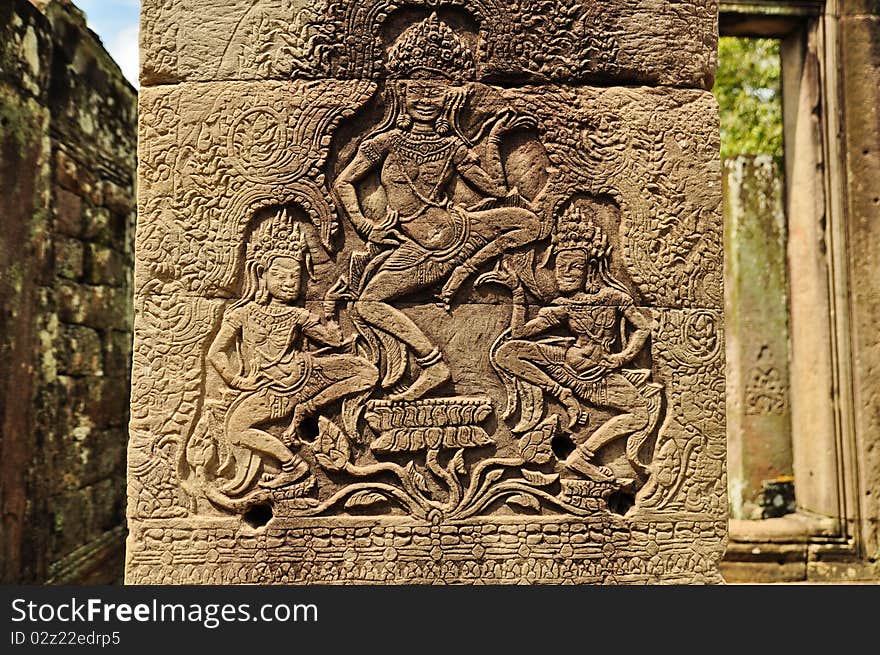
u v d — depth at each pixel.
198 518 2.99
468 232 3.12
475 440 3.05
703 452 3.11
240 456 3.02
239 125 3.08
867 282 5.52
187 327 3.03
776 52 10.86
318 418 3.04
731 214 7.04
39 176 4.95
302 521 3.01
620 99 3.17
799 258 5.96
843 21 5.62
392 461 3.05
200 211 3.06
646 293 3.13
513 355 3.09
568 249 3.13
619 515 3.08
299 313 3.05
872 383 5.47
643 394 3.11
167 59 3.09
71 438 5.33
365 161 3.12
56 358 5.14
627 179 3.15
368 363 3.05
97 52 5.84
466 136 3.15
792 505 6.54
